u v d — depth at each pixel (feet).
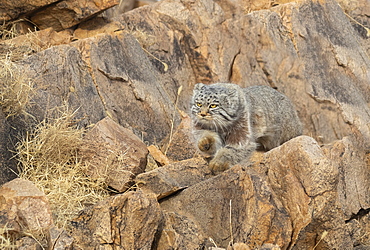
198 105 35.55
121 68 42.55
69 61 38.81
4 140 31.27
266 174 31.07
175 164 33.58
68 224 26.50
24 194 25.32
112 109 40.60
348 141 34.99
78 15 44.80
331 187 28.58
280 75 54.29
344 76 55.98
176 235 26.23
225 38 53.01
